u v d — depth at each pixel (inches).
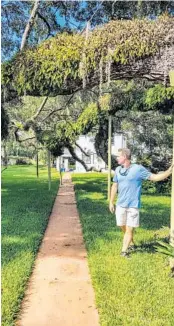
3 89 265.0
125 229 254.8
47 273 216.7
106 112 588.7
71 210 477.4
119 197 253.8
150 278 203.0
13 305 166.6
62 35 256.1
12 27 493.0
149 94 477.7
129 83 519.2
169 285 193.3
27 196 620.4
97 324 153.7
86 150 1503.4
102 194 677.9
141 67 247.9
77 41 251.0
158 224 362.0
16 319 157.9
